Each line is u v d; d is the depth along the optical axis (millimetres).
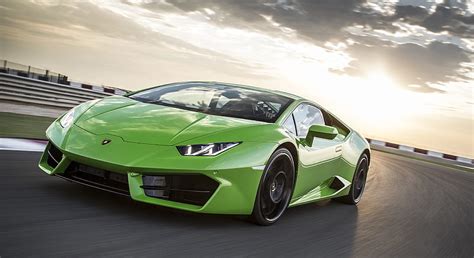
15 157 4359
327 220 3936
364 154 4949
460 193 7938
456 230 4504
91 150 2809
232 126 3104
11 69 13445
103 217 2783
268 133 3189
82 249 2199
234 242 2773
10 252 2002
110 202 3121
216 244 2670
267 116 3486
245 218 3205
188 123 3072
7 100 11500
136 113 3195
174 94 3695
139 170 2705
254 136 3080
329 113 4430
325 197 4188
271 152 3080
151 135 2893
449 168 15320
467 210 6016
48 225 2473
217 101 3580
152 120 3080
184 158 2752
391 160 14227
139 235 2572
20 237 2219
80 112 3256
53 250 2115
